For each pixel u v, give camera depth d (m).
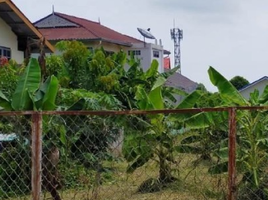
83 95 9.91
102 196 7.10
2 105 7.16
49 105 7.02
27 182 6.96
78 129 7.04
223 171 6.94
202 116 7.16
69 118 6.84
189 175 7.63
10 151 6.96
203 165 7.50
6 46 14.52
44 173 6.61
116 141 8.01
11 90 9.16
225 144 7.20
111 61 14.37
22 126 6.32
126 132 7.41
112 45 24.45
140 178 7.79
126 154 7.71
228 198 5.11
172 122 7.68
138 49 28.25
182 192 7.10
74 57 12.83
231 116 5.09
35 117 4.83
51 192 6.47
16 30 14.88
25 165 6.89
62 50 13.23
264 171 7.09
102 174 7.43
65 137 7.02
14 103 7.03
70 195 6.94
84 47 13.06
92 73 13.04
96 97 10.57
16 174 6.98
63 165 7.26
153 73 15.05
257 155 7.00
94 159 7.28
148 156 7.64
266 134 7.25
